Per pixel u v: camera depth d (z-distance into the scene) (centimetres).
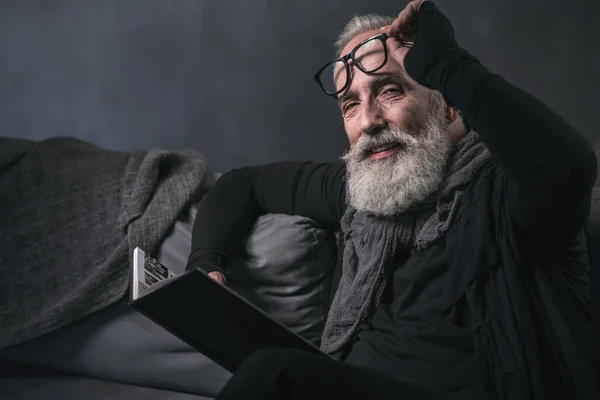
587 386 102
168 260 165
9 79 359
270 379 85
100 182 179
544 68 338
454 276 115
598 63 333
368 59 136
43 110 357
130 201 171
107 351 160
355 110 140
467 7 344
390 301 129
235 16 351
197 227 161
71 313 158
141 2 354
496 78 106
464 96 107
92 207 175
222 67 351
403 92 134
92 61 356
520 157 100
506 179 115
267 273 159
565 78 336
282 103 347
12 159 181
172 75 353
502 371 104
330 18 345
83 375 164
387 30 134
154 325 156
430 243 124
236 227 161
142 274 114
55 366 165
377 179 131
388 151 134
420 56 116
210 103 351
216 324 98
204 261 152
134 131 354
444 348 115
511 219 112
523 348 104
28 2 359
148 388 158
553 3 337
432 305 120
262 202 167
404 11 128
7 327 163
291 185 164
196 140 351
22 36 359
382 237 131
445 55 113
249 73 349
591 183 100
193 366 155
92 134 355
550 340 106
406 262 129
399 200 129
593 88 333
